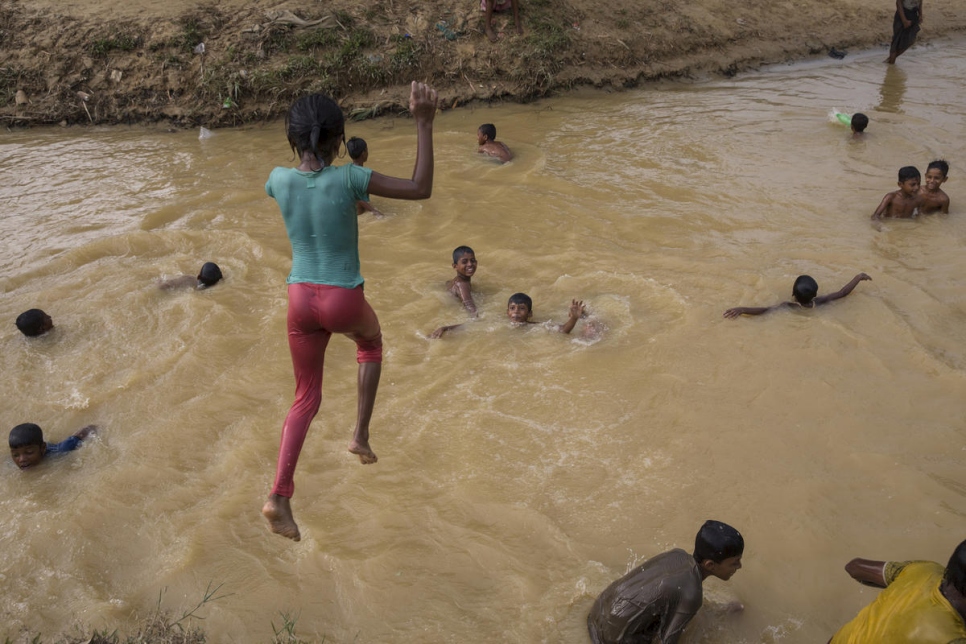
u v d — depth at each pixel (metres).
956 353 7.51
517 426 6.84
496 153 12.47
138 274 9.44
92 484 6.35
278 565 5.57
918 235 9.77
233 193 11.51
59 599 5.36
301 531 5.82
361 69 14.71
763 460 6.32
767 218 10.34
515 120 14.32
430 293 8.91
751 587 5.25
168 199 11.35
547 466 6.37
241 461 6.51
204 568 5.56
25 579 5.52
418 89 3.62
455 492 6.14
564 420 6.89
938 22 20.75
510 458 6.47
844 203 10.70
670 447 6.52
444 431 6.80
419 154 3.69
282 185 3.65
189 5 15.30
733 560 4.61
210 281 9.12
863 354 7.54
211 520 5.95
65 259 9.70
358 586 5.38
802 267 9.11
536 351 7.86
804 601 5.15
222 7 15.34
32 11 15.19
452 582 5.39
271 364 7.80
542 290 8.93
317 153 3.66
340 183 3.60
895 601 3.83
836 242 9.65
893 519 5.71
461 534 5.76
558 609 5.12
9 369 7.78
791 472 6.19
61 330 8.38
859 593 5.19
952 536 5.54
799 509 5.83
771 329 7.97
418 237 10.20
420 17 15.48
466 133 13.70
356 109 14.53
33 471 6.51
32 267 9.55
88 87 14.52
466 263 8.66
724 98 15.43
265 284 9.22
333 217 3.63
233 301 8.88
